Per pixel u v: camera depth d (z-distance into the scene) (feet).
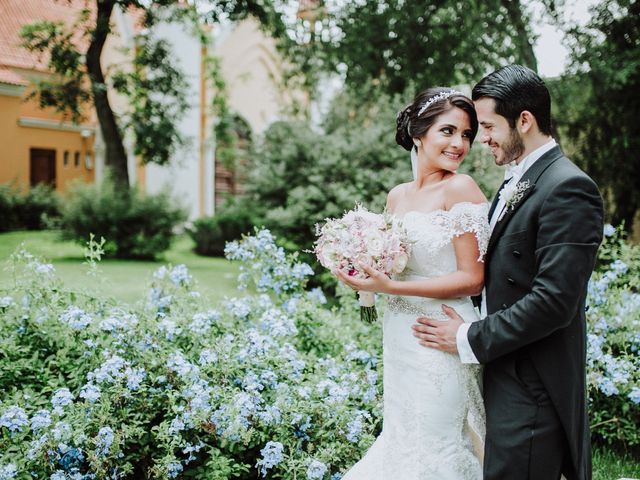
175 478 9.23
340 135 31.63
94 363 10.34
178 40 61.00
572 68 27.40
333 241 7.70
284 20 39.27
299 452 9.29
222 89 58.39
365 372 11.16
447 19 30.71
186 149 51.24
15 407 8.67
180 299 12.39
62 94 44.37
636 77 26.23
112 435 8.65
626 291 13.97
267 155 32.99
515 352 6.84
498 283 6.97
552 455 6.61
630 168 27.66
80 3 67.15
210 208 66.39
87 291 11.93
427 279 7.63
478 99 7.11
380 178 28.45
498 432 6.84
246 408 9.05
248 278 13.57
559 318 6.27
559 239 6.33
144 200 44.78
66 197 45.55
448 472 7.62
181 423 9.06
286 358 10.92
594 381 11.84
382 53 34.04
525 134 6.94
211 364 10.35
